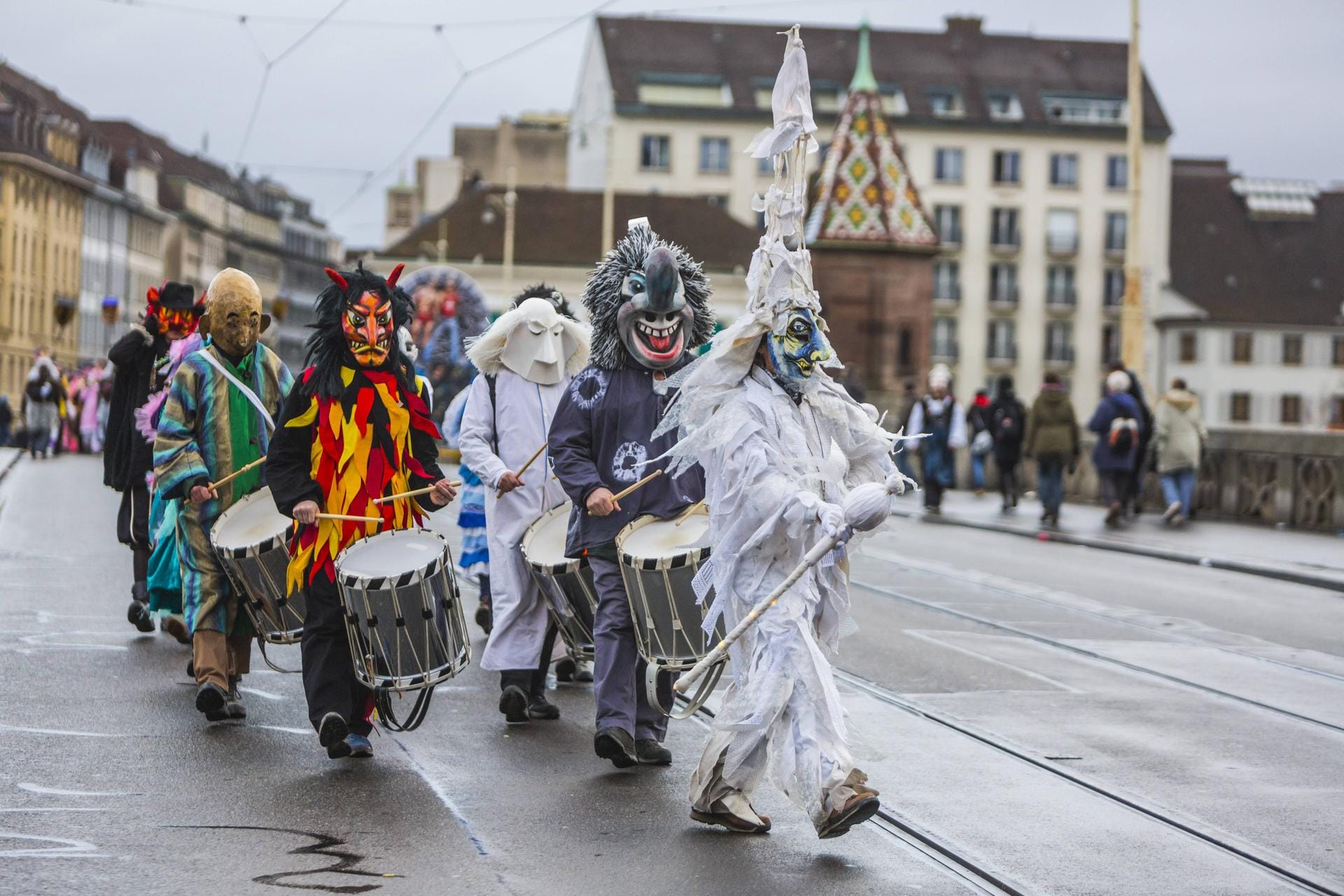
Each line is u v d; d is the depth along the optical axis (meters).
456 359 47.25
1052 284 93.88
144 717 8.27
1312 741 8.47
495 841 6.20
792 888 5.68
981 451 29.81
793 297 6.39
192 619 8.14
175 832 6.20
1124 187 93.81
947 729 8.55
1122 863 6.08
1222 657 11.30
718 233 83.00
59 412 38.91
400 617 7.14
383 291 7.62
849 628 6.53
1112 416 22.98
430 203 105.25
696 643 7.12
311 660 7.48
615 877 5.77
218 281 8.34
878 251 56.59
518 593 8.59
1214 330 96.19
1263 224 101.00
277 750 7.64
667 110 90.56
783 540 6.31
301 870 5.75
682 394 6.43
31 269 90.06
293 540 7.62
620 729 7.27
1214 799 7.14
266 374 8.45
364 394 7.55
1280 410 97.06
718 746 6.36
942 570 16.88
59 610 11.84
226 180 137.75
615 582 7.47
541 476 8.84
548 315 9.11
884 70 93.88
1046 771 7.59
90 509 21.44
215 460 8.21
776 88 6.65
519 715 8.49
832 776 5.95
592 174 94.25
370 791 6.92
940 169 93.25
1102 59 95.94
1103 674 10.44
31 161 88.12
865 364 56.66
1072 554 19.30
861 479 6.67
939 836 6.38
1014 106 93.69
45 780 6.91
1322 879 5.95
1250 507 23.80
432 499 7.66
